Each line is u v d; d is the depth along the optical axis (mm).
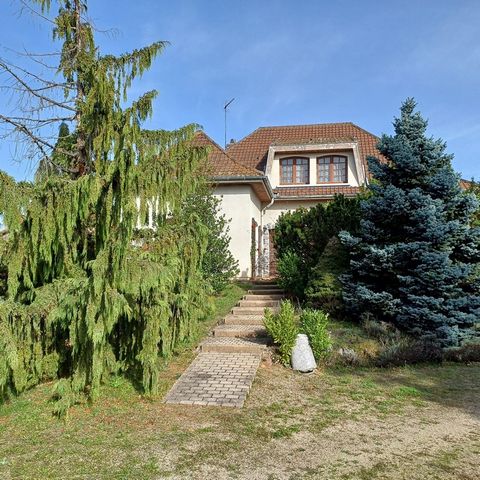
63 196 6203
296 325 10070
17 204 5965
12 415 6094
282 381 7957
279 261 14180
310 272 12938
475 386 7969
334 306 11664
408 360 9289
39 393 6816
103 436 5504
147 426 5836
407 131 11664
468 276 10867
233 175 16375
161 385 7383
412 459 4957
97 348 6062
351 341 10000
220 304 13125
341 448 5250
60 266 6824
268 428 5852
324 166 20312
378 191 11875
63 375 7000
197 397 6898
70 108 8586
